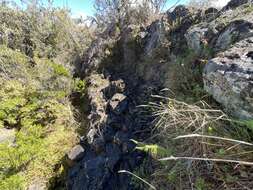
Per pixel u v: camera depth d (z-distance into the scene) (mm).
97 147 3664
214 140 1931
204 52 2898
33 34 8422
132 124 3521
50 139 4668
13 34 8727
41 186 3973
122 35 5789
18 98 6035
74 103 5750
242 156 1790
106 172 3170
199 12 3891
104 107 4371
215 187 1774
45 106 5570
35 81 6012
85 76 6289
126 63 5250
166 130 2402
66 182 3719
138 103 3852
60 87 5902
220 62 2113
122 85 4613
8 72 6941
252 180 1680
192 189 1778
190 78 2912
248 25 2484
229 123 1999
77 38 7816
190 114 2223
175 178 2021
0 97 6199
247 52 2080
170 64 3604
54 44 8086
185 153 2051
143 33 5082
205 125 2025
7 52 6949
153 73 4117
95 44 6672
